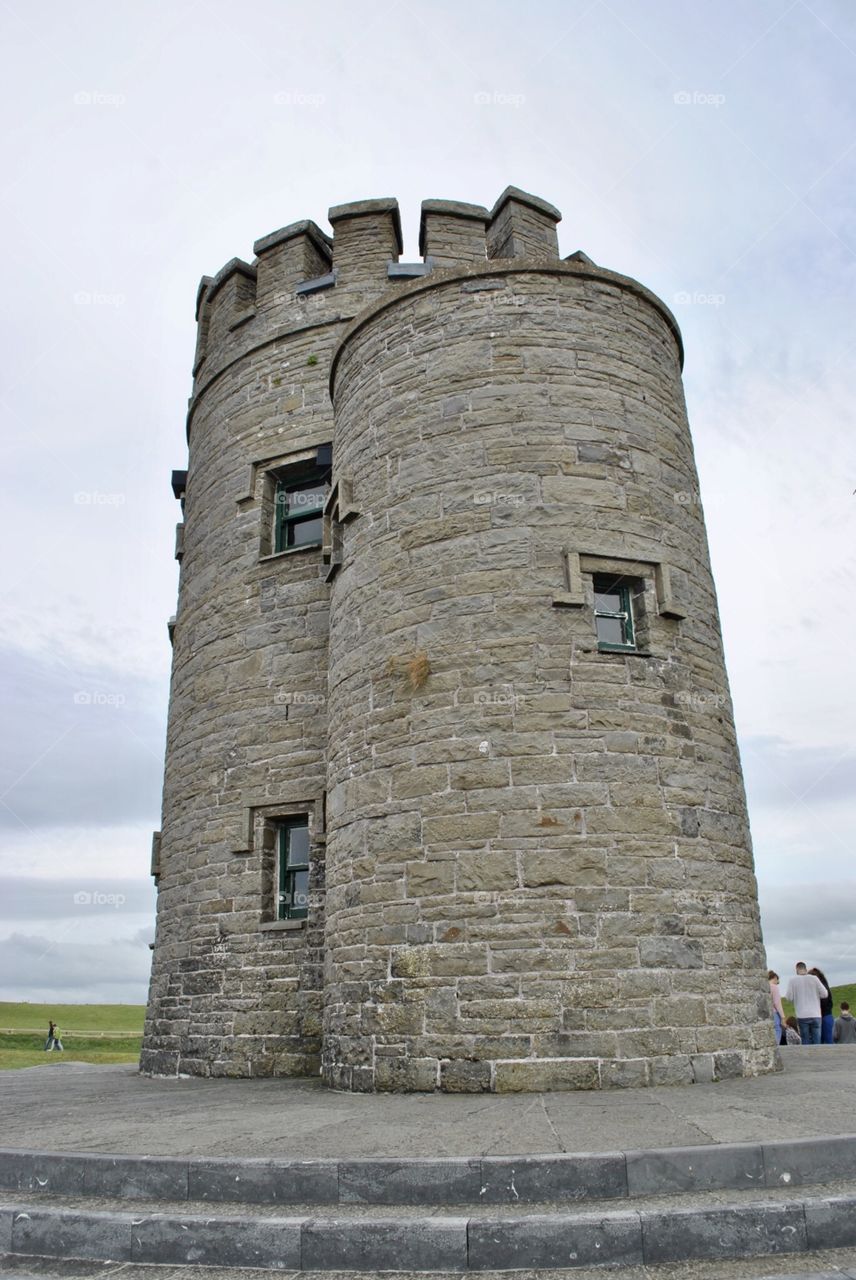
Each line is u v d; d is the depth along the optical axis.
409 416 11.66
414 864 9.74
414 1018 9.25
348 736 11.06
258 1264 5.01
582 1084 8.57
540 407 11.21
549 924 9.11
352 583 11.69
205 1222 5.15
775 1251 4.92
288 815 13.80
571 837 9.41
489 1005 8.95
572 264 12.00
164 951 14.70
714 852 10.04
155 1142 6.47
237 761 14.40
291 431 15.77
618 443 11.33
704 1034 9.12
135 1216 5.29
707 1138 5.87
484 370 11.45
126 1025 52.53
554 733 9.76
